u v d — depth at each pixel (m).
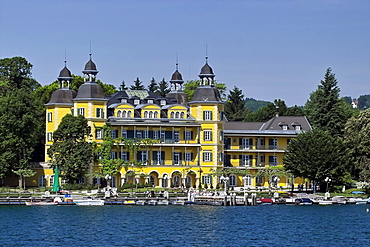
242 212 131.88
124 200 140.75
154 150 167.12
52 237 104.75
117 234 107.38
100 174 157.88
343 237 108.81
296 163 158.75
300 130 182.00
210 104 170.12
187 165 168.50
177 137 169.38
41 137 175.25
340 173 158.00
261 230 112.81
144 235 106.94
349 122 176.25
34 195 144.00
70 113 164.00
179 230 111.19
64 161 153.12
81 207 134.88
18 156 155.75
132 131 165.38
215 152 170.12
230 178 174.88
